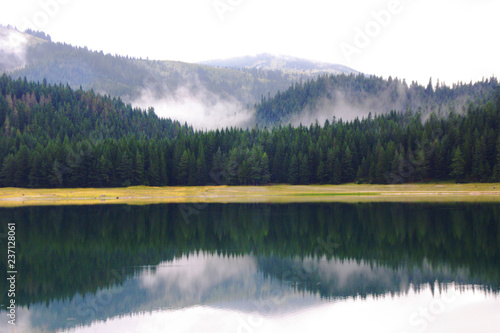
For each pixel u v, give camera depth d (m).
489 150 106.69
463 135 114.00
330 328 21.33
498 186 101.00
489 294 25.69
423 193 102.69
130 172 125.81
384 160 119.25
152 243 45.28
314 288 27.92
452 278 29.19
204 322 22.36
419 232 46.69
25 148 118.50
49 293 27.78
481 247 38.28
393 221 55.31
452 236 43.66
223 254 39.16
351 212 67.44
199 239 47.19
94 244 44.75
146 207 82.00
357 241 43.44
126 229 54.47
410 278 29.47
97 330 21.73
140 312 23.86
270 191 118.94
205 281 30.14
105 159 122.50
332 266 33.47
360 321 21.95
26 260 37.31
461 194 97.12
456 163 108.19
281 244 43.44
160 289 28.39
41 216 66.25
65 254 39.81
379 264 33.69
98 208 79.25
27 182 117.94
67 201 96.44
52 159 119.31
